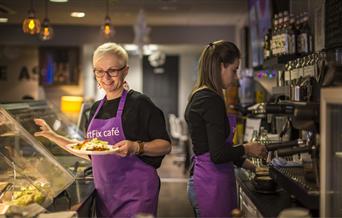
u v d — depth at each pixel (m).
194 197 2.41
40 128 2.84
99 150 2.24
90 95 9.12
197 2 5.78
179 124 9.75
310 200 1.79
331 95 1.56
